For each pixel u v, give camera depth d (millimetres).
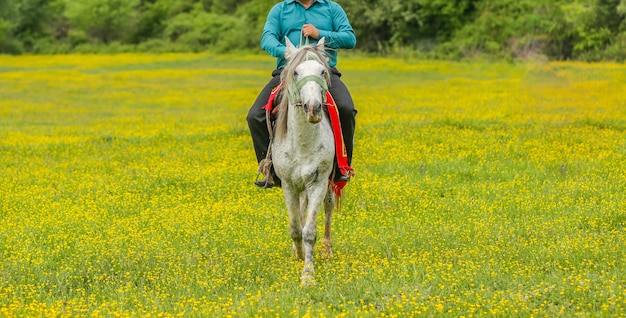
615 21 48719
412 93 30844
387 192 12734
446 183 13430
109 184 14305
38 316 7074
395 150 16344
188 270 8695
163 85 41125
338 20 9352
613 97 25969
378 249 9453
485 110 23062
